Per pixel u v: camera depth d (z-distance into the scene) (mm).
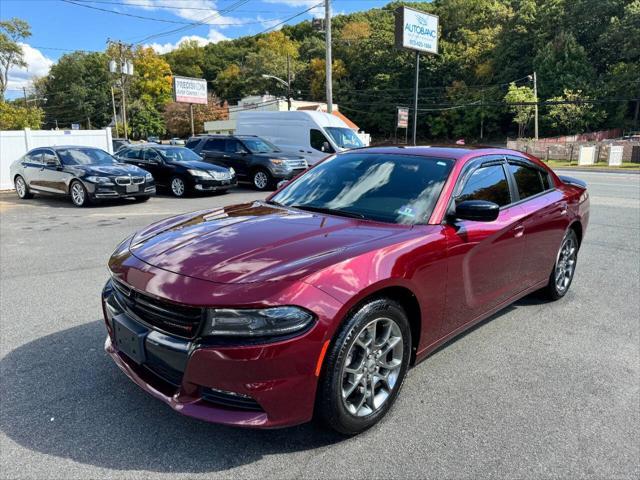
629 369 3482
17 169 13219
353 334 2457
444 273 3018
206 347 2240
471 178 3529
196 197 13484
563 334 4098
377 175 3605
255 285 2285
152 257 2699
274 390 2268
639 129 56469
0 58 55375
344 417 2516
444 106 71125
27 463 2371
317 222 3098
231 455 2463
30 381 3156
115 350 2861
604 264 6375
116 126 79125
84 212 10734
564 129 59062
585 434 2701
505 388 3189
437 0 84375
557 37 60844
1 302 4691
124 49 56938
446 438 2639
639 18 56312
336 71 78875
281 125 17016
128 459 2416
